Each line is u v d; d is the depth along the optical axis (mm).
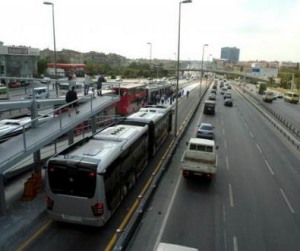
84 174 13586
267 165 26500
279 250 13758
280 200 19219
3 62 66875
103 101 24781
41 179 18359
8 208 15883
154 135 25844
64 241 13383
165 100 70438
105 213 14125
